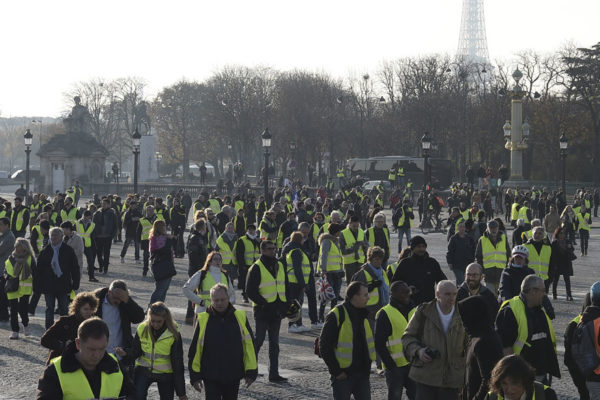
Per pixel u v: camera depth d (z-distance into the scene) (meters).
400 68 125.62
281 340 18.92
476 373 9.02
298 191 67.31
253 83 131.12
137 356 11.42
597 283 11.18
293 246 19.56
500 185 77.81
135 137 59.81
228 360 10.88
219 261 16.56
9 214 34.94
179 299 24.58
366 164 103.88
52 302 18.34
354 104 125.44
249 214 44.44
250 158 146.50
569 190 105.88
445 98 114.88
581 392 11.13
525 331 10.93
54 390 7.82
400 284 11.43
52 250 18.34
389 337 11.38
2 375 15.34
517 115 92.94
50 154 107.19
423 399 10.37
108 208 30.98
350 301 11.01
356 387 11.10
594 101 111.12
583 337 10.92
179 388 11.23
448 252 22.41
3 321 20.88
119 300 11.81
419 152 119.75
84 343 7.79
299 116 119.06
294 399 13.62
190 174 149.00
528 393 6.90
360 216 50.44
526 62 116.19
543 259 20.83
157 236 21.17
